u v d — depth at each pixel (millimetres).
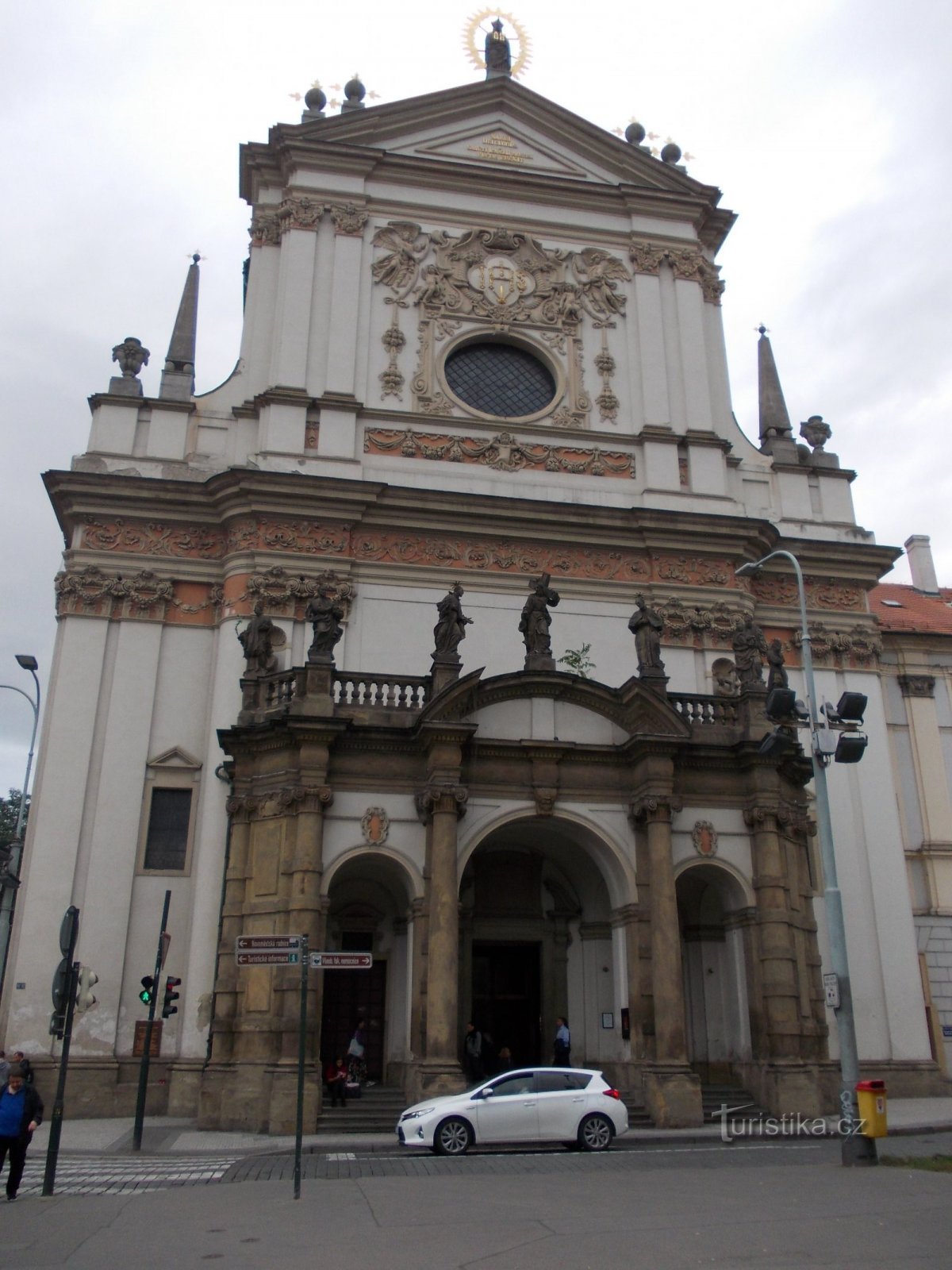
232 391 31078
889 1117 23188
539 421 32000
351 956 14055
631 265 34656
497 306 33156
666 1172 14609
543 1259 8766
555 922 26656
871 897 29703
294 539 28734
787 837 24203
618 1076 22953
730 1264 8438
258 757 23438
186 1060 24203
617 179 35844
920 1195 12016
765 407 35438
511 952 26844
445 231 33750
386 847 22344
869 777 30938
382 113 34438
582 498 31281
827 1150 17672
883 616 37781
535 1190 12945
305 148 33031
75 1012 24828
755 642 25578
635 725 23922
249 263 33938
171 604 28547
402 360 31781
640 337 33594
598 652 29625
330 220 32812
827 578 32719
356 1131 20359
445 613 23938
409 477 30328
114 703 27406
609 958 25844
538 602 24875
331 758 22641
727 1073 25141
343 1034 25156
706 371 33812
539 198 34750
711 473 32375
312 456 29812
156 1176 15188
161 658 28094
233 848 22969
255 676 24312
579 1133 17875
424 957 21656
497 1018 26375
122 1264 8836
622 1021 22812
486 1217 10945
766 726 24281
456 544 29797
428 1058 20641
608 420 32500
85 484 28719
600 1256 8852
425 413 31203
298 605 28188
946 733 35438
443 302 32719
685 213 35469
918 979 29156
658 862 22719
